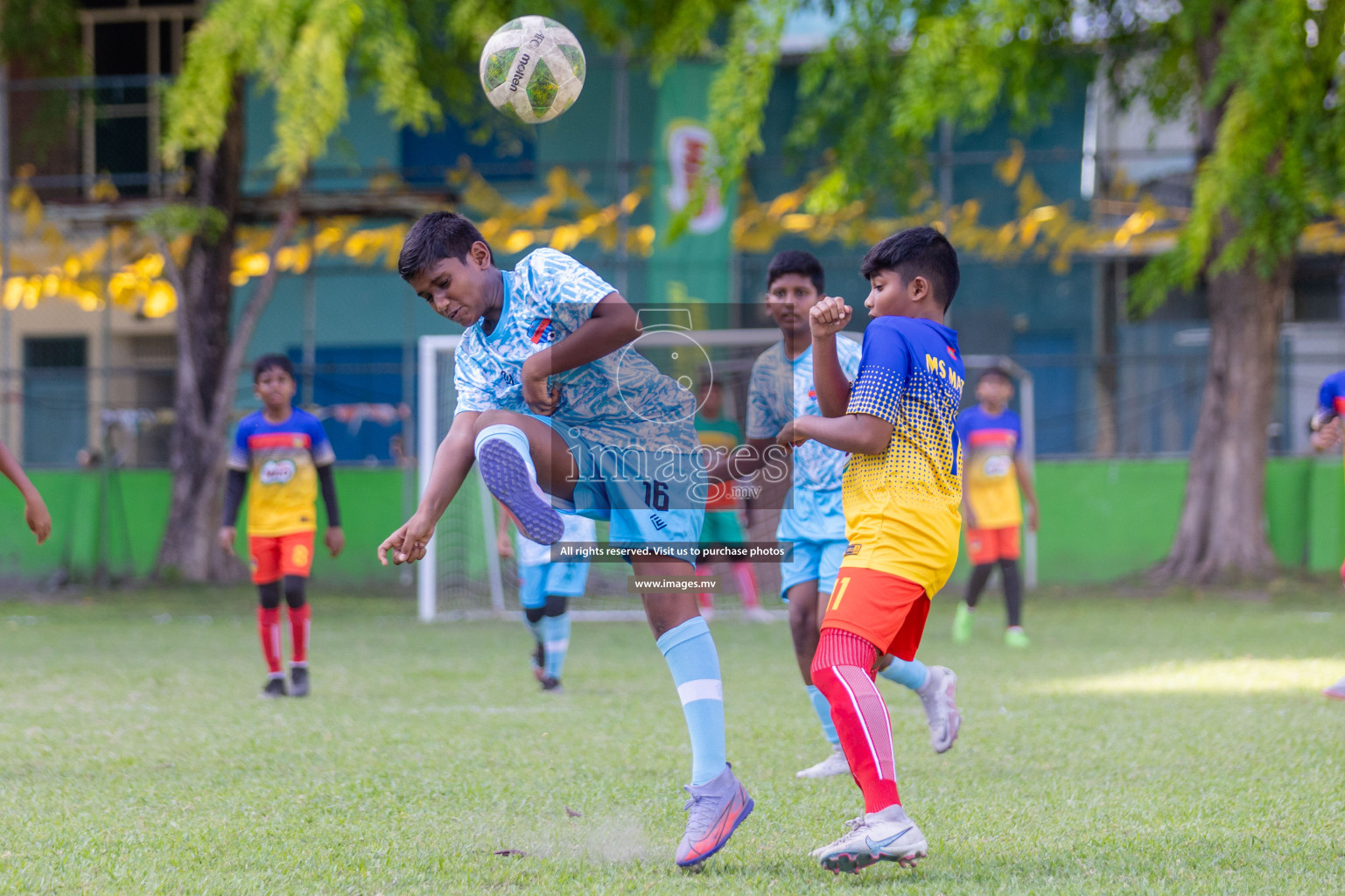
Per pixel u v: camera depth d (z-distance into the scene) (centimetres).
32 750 1080
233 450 1495
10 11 3581
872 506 679
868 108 3222
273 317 4169
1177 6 3212
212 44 2941
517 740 1130
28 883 636
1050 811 813
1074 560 3525
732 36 3203
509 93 791
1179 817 791
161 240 3347
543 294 702
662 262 3650
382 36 2962
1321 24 2786
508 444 685
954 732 932
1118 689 1499
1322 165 2884
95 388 3750
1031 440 3350
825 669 659
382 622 2648
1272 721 1221
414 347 3969
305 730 1197
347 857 696
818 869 670
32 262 3834
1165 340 3678
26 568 3556
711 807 674
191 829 768
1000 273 3931
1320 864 668
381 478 3634
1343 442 1473
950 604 3025
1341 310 3853
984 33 2808
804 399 952
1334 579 3225
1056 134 3944
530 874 656
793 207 3859
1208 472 3275
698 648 710
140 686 1568
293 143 2864
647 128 4016
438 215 705
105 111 3878
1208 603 2905
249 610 2848
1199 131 3434
